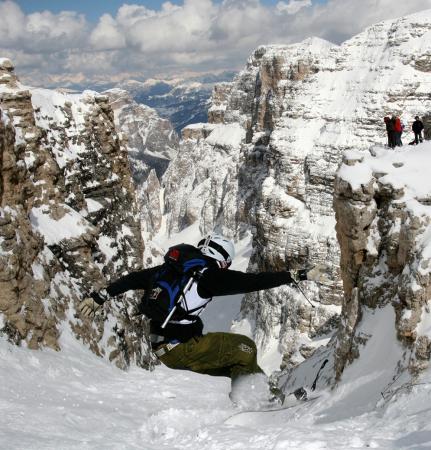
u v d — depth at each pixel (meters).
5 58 22.28
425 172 13.34
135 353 24.41
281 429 5.96
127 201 33.00
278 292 79.81
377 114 86.25
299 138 90.00
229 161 177.62
